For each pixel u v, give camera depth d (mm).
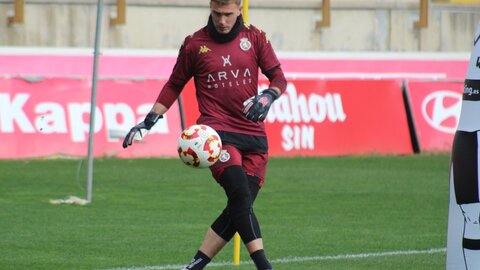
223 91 23531
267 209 41094
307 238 33750
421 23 83188
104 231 34750
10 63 66812
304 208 41500
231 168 23234
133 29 76500
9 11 73062
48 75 64000
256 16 79875
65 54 68312
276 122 62594
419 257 30047
